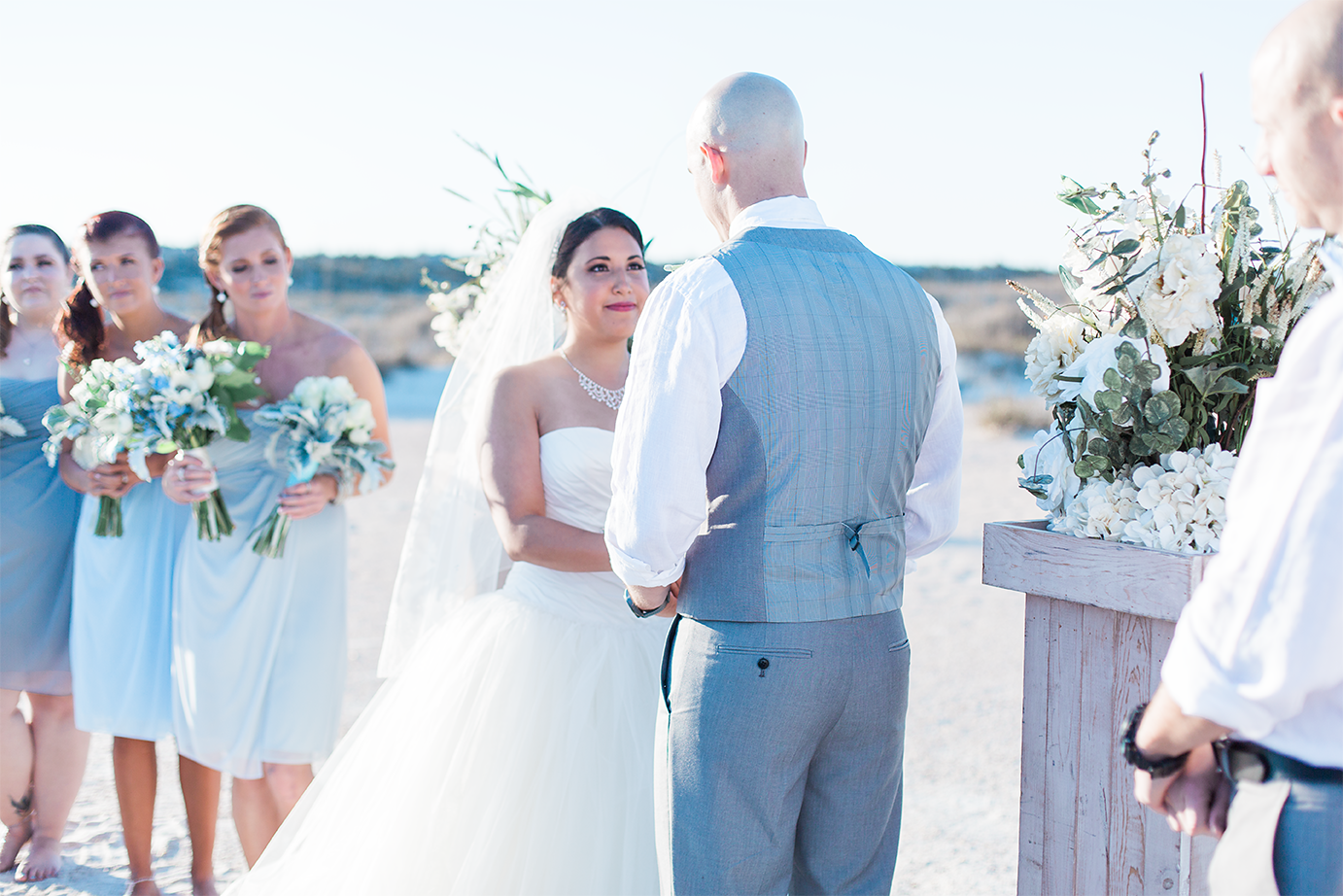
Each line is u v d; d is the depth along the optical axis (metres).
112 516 3.01
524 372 2.65
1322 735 1.17
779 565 1.79
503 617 2.57
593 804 2.43
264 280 3.08
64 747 3.19
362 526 9.07
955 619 6.54
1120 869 1.94
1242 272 1.94
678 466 1.76
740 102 1.95
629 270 2.63
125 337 3.29
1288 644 1.09
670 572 1.83
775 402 1.78
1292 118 1.20
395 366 25.22
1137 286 1.90
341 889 2.45
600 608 2.57
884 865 1.98
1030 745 2.08
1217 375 1.88
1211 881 1.28
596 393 2.66
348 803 2.55
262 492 3.01
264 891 2.54
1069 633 1.99
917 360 1.93
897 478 1.94
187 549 2.93
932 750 4.34
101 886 3.10
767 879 1.83
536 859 2.39
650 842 2.44
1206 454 1.87
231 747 2.88
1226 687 1.13
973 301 32.62
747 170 1.96
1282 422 1.12
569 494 2.57
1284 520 1.10
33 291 3.24
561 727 2.45
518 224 3.16
